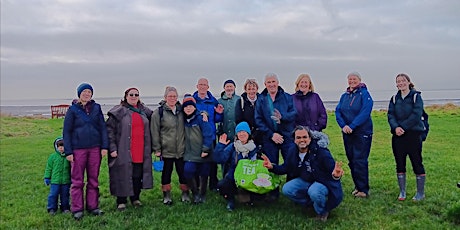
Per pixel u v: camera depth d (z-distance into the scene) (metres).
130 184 7.66
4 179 11.24
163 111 7.99
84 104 7.56
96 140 7.54
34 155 15.64
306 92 8.17
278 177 7.57
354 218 6.98
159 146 7.96
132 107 7.86
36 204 8.59
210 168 8.21
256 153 7.64
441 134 18.17
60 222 7.29
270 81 7.84
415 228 6.46
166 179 8.09
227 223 6.97
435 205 7.44
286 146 7.84
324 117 8.16
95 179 7.62
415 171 7.80
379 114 31.73
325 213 6.86
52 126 31.36
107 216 7.45
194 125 7.94
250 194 7.75
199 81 8.69
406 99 7.68
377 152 13.90
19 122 34.44
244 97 8.31
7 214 7.94
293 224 6.76
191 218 7.23
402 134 7.71
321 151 6.79
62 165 7.87
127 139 7.65
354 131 8.14
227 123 8.80
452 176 9.62
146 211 7.69
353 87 8.24
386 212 7.26
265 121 7.88
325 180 6.81
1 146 18.77
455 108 33.97
